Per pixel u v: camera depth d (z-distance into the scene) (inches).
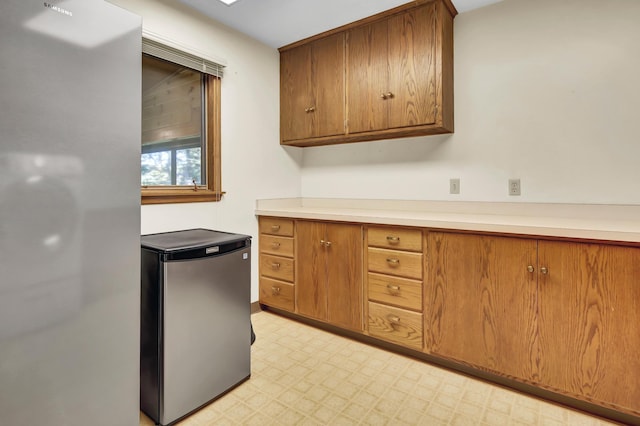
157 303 59.2
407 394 68.6
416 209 103.1
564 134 81.4
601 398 59.4
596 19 77.4
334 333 96.8
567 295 61.7
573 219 77.3
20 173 39.9
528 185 85.9
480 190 92.5
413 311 80.1
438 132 95.5
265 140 114.1
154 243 65.3
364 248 88.0
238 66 104.3
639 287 55.6
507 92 88.0
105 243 47.7
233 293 70.2
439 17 85.7
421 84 88.7
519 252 66.2
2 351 39.5
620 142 75.6
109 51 47.3
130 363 51.4
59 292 43.6
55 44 42.2
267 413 63.2
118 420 50.3
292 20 97.9
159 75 87.2
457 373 76.1
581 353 60.8
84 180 45.3
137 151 50.9
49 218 42.3
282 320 106.2
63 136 43.2
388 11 92.4
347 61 101.6
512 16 86.7
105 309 48.1
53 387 43.6
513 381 70.2
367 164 113.1
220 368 67.7
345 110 102.7
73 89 43.9
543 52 83.4
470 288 72.0
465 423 60.2
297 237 102.0
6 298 39.4
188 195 91.8
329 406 65.0
